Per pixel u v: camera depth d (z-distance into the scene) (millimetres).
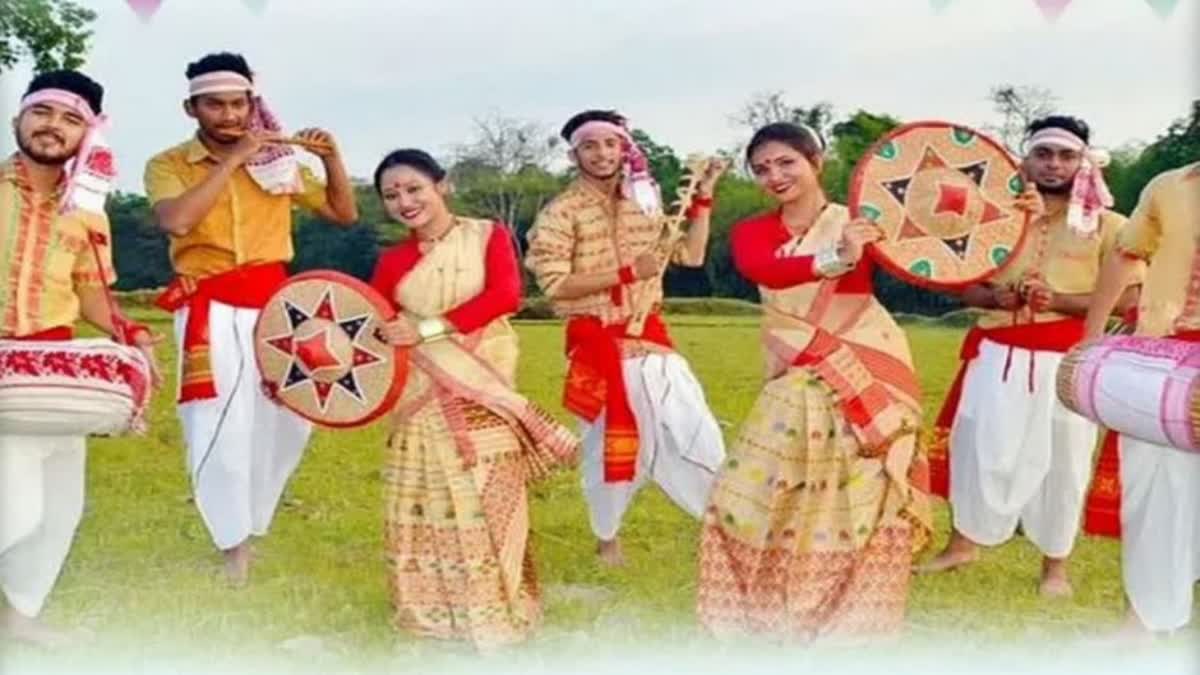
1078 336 5215
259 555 5598
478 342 4738
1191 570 4777
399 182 4688
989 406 5258
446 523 4672
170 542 5652
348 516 5930
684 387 5445
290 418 5430
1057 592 5371
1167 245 4715
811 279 4586
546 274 5336
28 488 4707
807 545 4648
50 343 4652
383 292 4781
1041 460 5238
